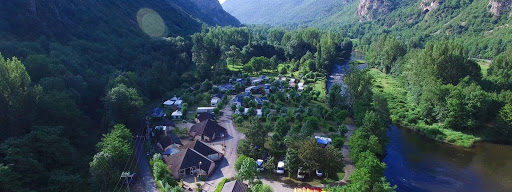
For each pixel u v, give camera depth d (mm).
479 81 122688
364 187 55625
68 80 96812
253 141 78188
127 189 64188
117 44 156500
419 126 103812
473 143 93312
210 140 91438
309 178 70750
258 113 110875
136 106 94000
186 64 179500
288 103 129000
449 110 100312
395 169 78938
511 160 84000
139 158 78562
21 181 55094
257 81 163875
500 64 139375
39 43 116812
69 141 70812
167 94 132375
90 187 63375
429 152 88812
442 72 124188
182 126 103688
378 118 83438
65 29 140375
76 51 128375
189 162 71812
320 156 69875
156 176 66125
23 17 120562
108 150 67562
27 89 72375
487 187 70812
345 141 90688
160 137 91375
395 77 176375
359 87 113688
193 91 144125
